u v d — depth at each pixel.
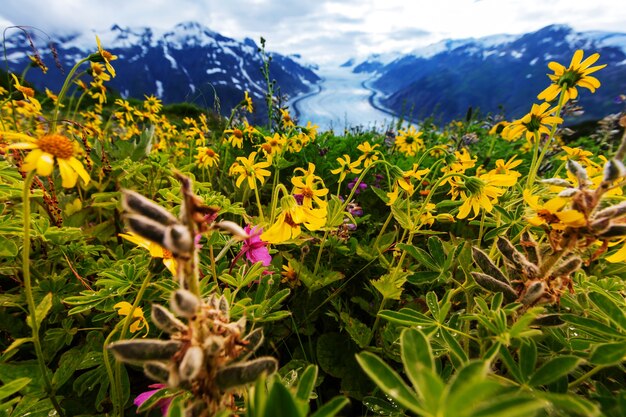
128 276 1.59
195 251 0.65
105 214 2.97
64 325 1.66
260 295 1.66
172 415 0.66
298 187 2.20
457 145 5.18
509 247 1.17
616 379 1.33
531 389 0.83
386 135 6.32
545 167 4.02
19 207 2.24
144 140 3.52
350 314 2.26
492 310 1.06
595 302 1.10
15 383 0.95
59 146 1.03
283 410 0.52
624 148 1.12
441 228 3.21
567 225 0.95
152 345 0.65
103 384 1.43
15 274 1.85
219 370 0.67
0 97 3.85
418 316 1.28
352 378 1.89
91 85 3.96
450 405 0.44
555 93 2.18
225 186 3.99
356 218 2.95
